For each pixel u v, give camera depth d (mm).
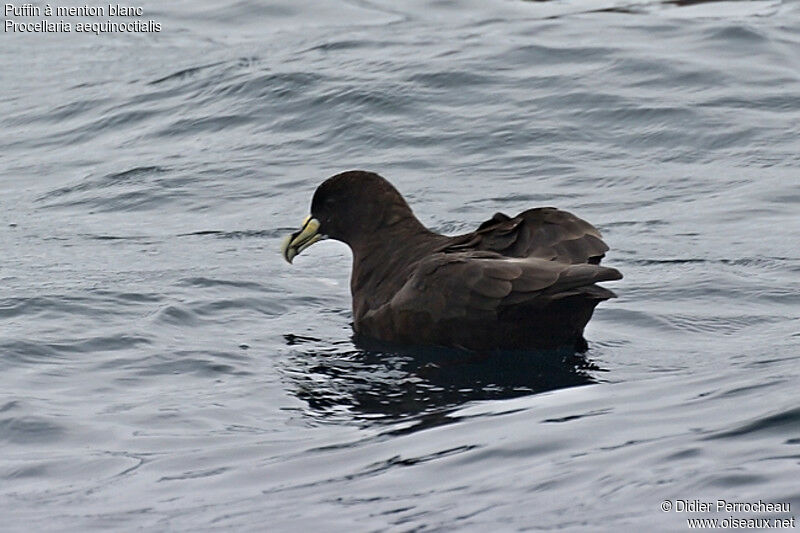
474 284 12984
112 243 18312
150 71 27188
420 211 19328
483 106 23141
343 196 14859
